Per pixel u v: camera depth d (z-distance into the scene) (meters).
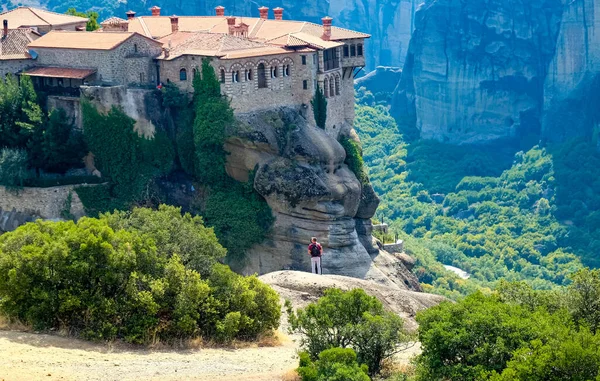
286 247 113.62
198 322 67.44
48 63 116.94
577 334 55.97
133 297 65.88
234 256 113.75
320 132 117.44
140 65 113.88
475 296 63.47
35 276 65.56
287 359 62.72
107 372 56.81
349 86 126.31
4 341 60.91
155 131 113.19
